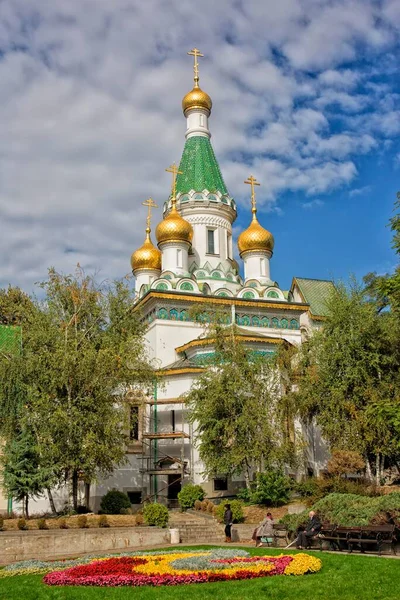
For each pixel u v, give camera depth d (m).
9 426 33.25
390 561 18.64
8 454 32.75
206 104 62.78
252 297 52.50
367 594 14.62
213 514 33.81
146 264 58.16
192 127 62.19
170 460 41.88
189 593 15.37
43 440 32.50
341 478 34.34
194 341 45.94
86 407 33.88
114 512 35.97
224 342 39.06
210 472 36.47
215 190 58.38
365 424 34.94
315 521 23.81
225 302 50.84
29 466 32.28
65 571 18.23
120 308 39.50
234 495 40.44
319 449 45.66
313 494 33.19
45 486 31.97
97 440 33.09
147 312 50.91
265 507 32.88
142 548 27.09
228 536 28.98
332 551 22.67
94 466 33.75
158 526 30.20
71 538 26.94
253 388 37.16
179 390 43.78
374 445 35.44
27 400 33.59
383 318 39.12
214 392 36.47
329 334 40.00
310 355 40.16
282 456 35.28
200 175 59.19
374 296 43.03
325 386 38.28
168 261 53.78
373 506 23.80
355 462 33.62
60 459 32.69
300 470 41.38
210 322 41.97
